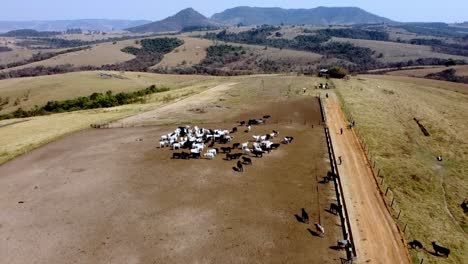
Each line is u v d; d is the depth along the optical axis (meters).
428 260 34.00
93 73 185.12
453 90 133.12
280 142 61.22
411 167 56.41
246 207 40.03
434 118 85.38
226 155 54.94
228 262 31.36
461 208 47.75
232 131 67.81
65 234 35.66
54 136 67.62
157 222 37.44
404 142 67.50
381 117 80.00
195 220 37.69
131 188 45.03
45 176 49.41
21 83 169.25
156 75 196.38
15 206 41.22
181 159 54.16
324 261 31.42
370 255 33.03
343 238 34.66
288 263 31.17
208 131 66.75
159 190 44.34
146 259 31.92
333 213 38.88
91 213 39.31
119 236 35.19
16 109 132.88
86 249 33.34
